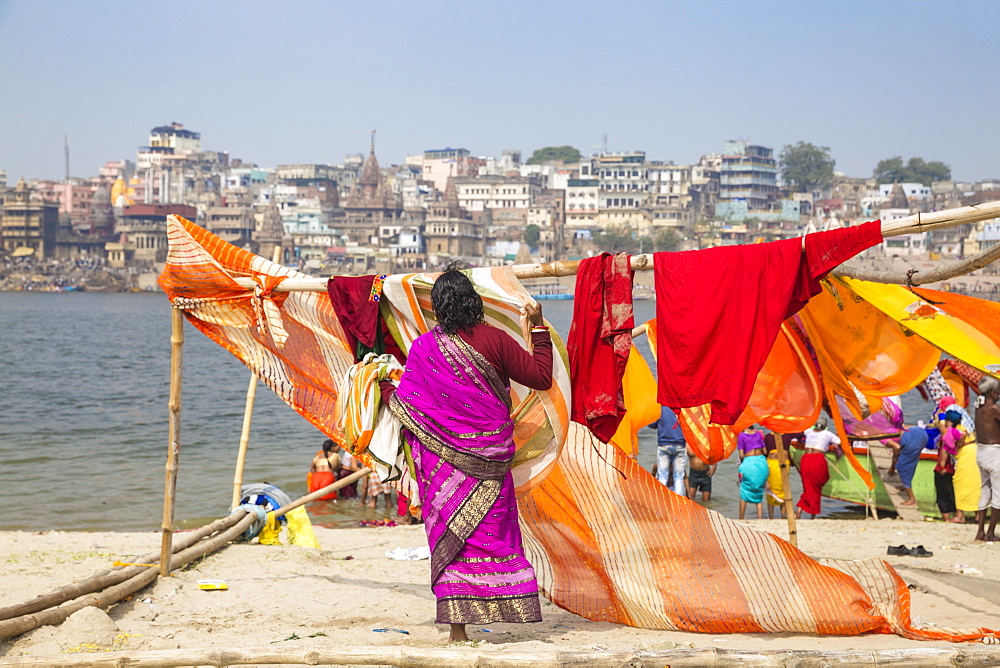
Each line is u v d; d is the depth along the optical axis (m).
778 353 6.36
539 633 5.16
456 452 4.57
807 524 10.36
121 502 13.13
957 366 10.27
